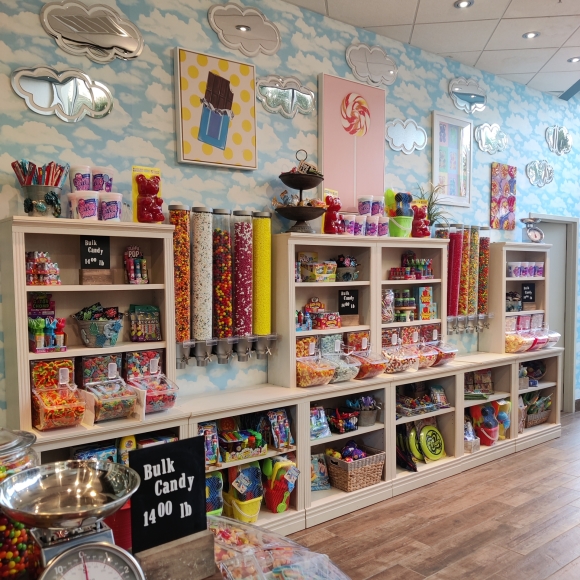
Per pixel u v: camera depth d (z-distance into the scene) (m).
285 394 3.20
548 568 2.76
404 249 4.36
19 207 2.63
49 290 2.48
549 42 4.40
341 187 3.89
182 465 1.44
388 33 4.17
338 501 3.39
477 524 3.26
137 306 2.87
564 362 6.16
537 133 5.74
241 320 3.20
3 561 1.24
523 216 5.59
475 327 4.81
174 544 1.37
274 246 3.43
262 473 3.23
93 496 1.32
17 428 2.45
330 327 3.65
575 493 3.74
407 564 2.81
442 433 4.29
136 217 2.82
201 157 3.19
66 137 2.76
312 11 3.76
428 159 4.61
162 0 3.06
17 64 2.62
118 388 2.63
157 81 3.06
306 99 3.72
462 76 4.90
